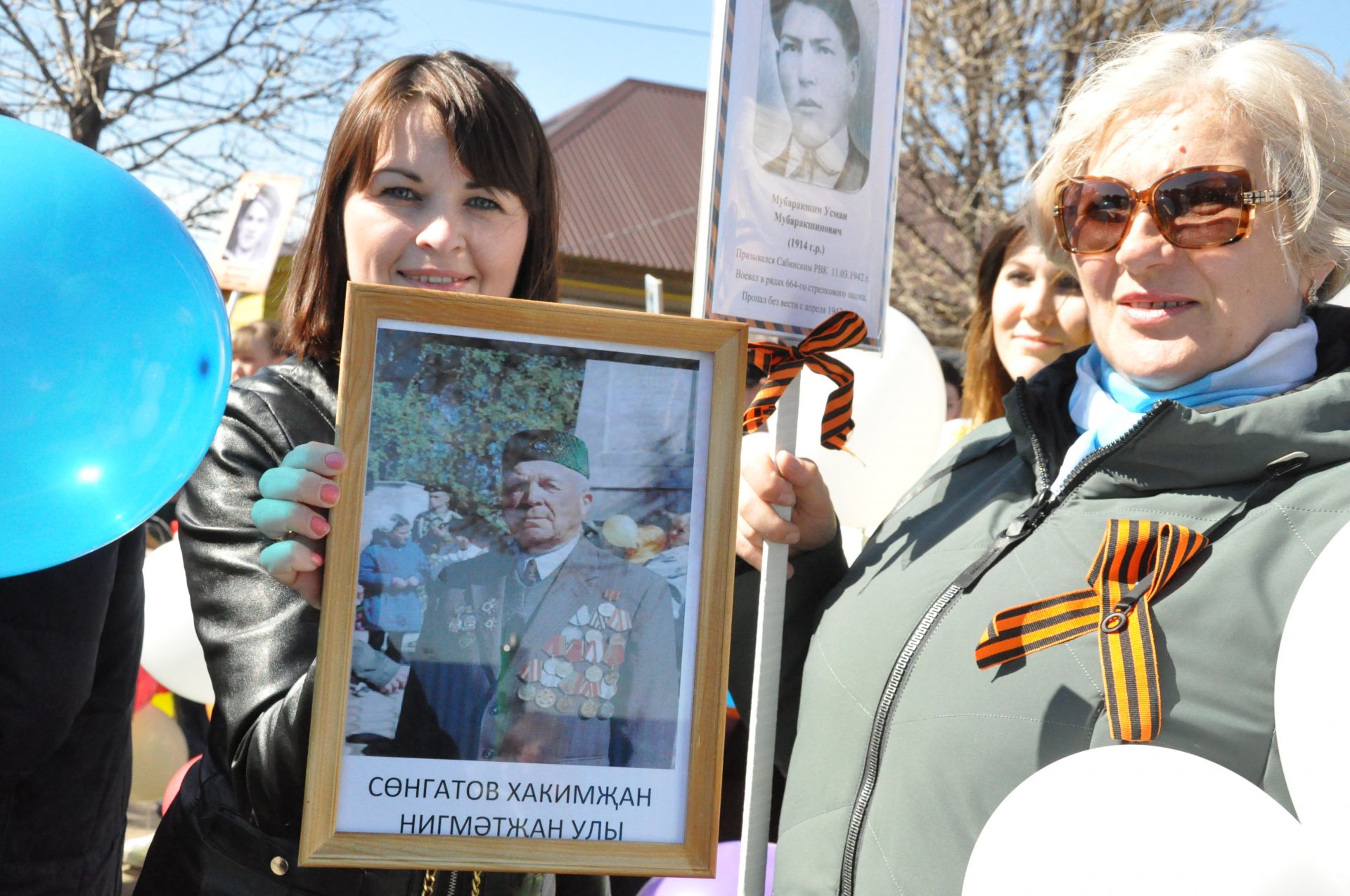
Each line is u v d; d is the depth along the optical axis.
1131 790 1.09
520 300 1.30
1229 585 1.25
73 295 1.06
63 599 1.42
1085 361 1.64
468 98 1.59
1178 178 1.39
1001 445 1.69
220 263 6.33
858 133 1.58
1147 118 1.46
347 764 1.27
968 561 1.49
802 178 1.53
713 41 1.49
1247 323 1.40
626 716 1.32
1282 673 1.10
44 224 1.08
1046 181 1.62
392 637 1.29
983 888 1.15
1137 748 1.14
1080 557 1.37
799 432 2.58
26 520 1.12
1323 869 1.04
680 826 1.31
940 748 1.35
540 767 1.30
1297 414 1.28
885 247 1.60
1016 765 1.29
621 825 1.30
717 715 1.31
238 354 5.10
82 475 1.11
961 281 14.49
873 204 1.59
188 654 3.22
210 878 1.56
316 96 13.95
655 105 23.58
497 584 1.31
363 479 1.28
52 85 13.16
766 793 1.54
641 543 1.33
